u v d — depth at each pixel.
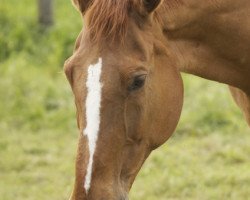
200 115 15.33
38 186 12.83
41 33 19.75
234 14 7.59
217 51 7.67
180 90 6.99
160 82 6.78
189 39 7.49
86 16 6.57
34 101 16.64
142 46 6.58
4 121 15.95
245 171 12.73
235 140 14.33
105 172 6.29
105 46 6.45
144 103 6.54
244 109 8.44
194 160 13.43
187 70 7.51
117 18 6.49
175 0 7.21
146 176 12.85
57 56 18.75
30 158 14.05
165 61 6.92
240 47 7.71
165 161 13.43
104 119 6.29
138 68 6.43
